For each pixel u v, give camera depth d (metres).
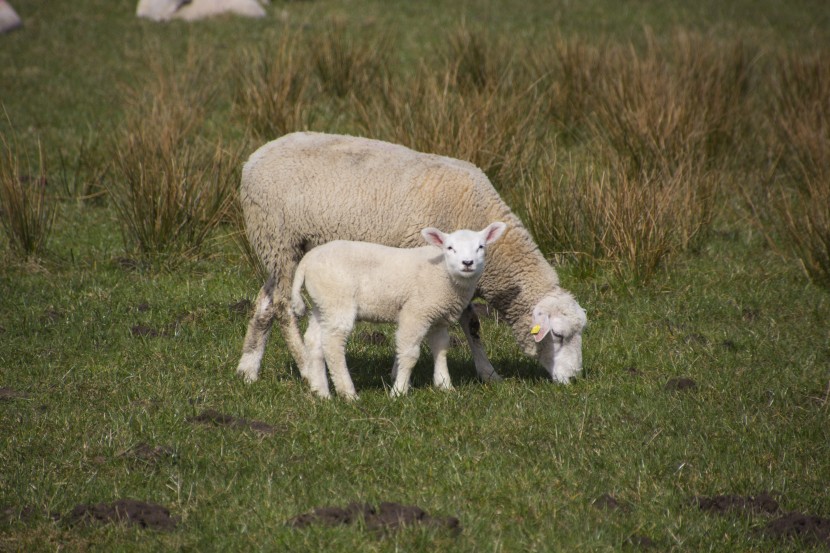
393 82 23.97
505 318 13.36
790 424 11.62
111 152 20.80
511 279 13.01
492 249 12.79
